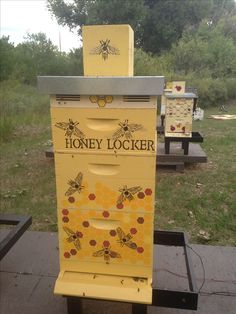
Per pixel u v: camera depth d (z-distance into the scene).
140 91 1.83
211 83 16.61
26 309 2.49
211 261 3.02
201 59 20.06
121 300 2.08
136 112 1.89
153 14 26.42
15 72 15.77
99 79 1.85
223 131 9.34
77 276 2.21
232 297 2.58
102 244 2.16
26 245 3.30
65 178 2.07
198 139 5.67
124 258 2.16
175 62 20.11
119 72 2.03
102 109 1.92
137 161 1.97
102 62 2.03
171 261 3.02
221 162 6.07
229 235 3.54
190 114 5.43
